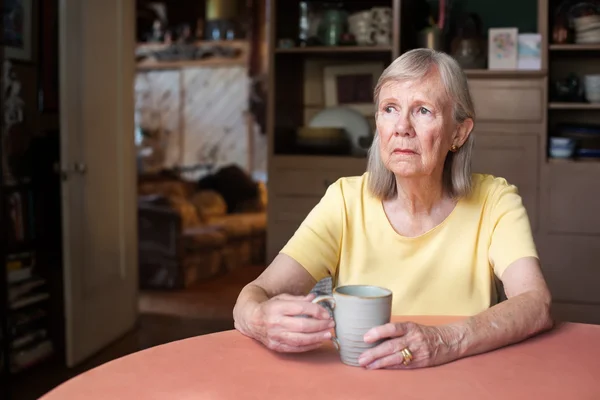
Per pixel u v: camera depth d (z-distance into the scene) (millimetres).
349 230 1551
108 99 3758
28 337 3361
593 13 3592
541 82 3580
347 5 4055
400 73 1355
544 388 1000
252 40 8227
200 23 8633
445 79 1356
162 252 5379
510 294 1364
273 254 3879
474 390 990
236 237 6383
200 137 8914
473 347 1129
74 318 3363
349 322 1074
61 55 3262
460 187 1491
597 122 3824
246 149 8711
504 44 3625
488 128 3633
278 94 3996
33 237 3455
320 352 1164
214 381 1030
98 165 3631
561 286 3590
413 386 1005
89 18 3512
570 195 3564
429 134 1358
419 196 1479
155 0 8578
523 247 1412
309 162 3812
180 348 1188
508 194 1518
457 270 1483
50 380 3170
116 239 3889
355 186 1584
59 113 3525
